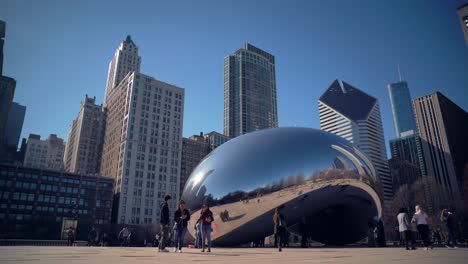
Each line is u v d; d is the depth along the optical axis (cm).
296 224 1579
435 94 12381
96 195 9669
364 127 18200
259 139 1503
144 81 11725
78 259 628
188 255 827
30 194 8750
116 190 10594
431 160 12000
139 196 10469
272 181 1355
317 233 1602
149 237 8406
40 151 19200
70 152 15512
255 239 1457
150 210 10550
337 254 859
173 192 11288
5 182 8525
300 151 1421
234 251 1070
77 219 8794
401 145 19675
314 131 1559
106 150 12612
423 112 12606
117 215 9988
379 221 1594
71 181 9412
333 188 1416
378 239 1556
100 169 12975
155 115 11650
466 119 13275
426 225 1196
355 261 619
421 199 5734
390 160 13738
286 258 712
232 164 1426
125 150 10681
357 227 1598
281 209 1355
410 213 5581
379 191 1569
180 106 12475
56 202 9031
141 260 642
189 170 13875
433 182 6075
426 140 12350
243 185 1365
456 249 1168
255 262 601
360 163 1515
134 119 11131
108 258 674
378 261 617
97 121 14525
